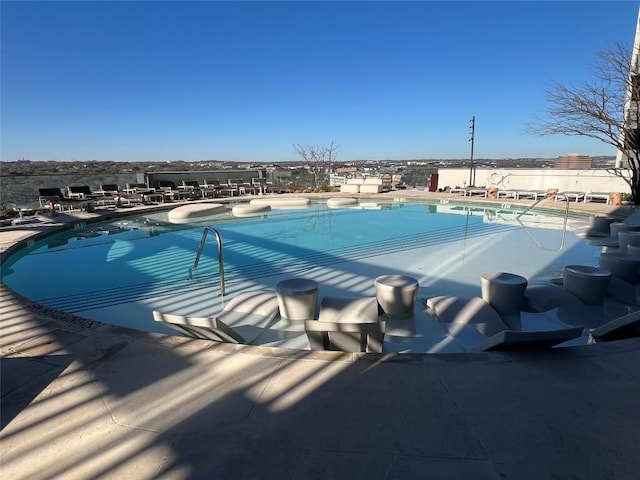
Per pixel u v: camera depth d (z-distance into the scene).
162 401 2.08
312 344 2.85
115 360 2.51
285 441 1.76
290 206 14.02
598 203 12.07
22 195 12.27
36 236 7.75
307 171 21.12
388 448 1.71
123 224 10.29
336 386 2.20
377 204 14.37
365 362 2.45
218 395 2.12
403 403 2.03
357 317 3.29
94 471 1.60
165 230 9.43
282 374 2.33
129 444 1.76
